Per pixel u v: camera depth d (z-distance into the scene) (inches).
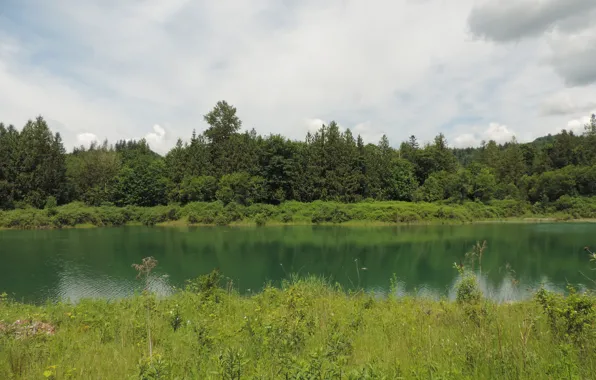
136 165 2736.2
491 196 2851.9
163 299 512.7
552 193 2834.6
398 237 1755.7
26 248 1412.4
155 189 2657.5
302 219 2386.8
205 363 216.4
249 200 2532.0
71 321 376.5
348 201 2694.4
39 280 909.2
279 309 382.0
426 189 2864.2
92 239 1675.7
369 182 2795.3
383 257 1244.5
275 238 1732.3
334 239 1690.5
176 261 1180.5
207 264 1132.5
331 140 2787.9
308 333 281.6
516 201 2758.4
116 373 222.1
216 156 2935.5
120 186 2630.4
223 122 3048.7
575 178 2847.0
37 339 287.3
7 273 987.9
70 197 2610.7
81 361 241.1
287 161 2726.4
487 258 1192.8
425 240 1646.2
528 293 563.8
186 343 272.1
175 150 2947.8
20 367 228.7
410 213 2394.2
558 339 229.0
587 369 172.6
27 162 2422.5
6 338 281.7
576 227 2156.7
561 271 984.9
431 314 381.4
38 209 2267.5
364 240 1657.2
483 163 3735.2
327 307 420.2
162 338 301.1
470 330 272.7
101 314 400.2
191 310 422.9
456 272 992.9
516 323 269.7
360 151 2923.2
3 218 2059.5
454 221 2383.1
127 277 933.2
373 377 166.9
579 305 250.2
